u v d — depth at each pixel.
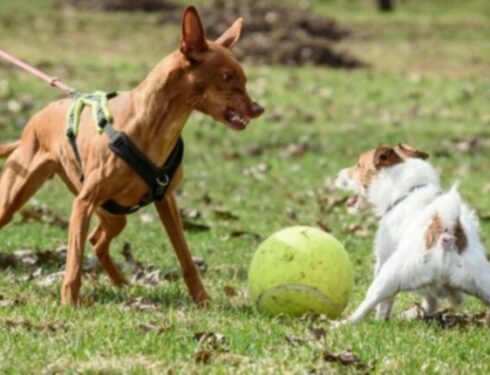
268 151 24.86
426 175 11.41
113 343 9.52
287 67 36.94
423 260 10.37
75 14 48.38
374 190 11.58
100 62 36.22
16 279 12.70
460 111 29.98
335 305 10.66
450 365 9.12
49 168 11.77
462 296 10.88
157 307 11.30
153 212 18.56
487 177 22.55
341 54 38.66
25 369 8.87
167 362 9.06
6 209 11.87
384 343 9.71
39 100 28.50
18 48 38.50
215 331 10.06
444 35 48.25
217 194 20.47
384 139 26.08
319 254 10.64
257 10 44.28
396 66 39.44
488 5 56.44
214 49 10.84
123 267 13.90
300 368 8.87
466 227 10.52
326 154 24.59
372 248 15.86
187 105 10.88
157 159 10.98
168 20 47.66
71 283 10.99
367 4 57.50
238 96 10.82
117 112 11.03
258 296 10.77
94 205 11.02
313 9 54.53
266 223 17.70
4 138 24.38
